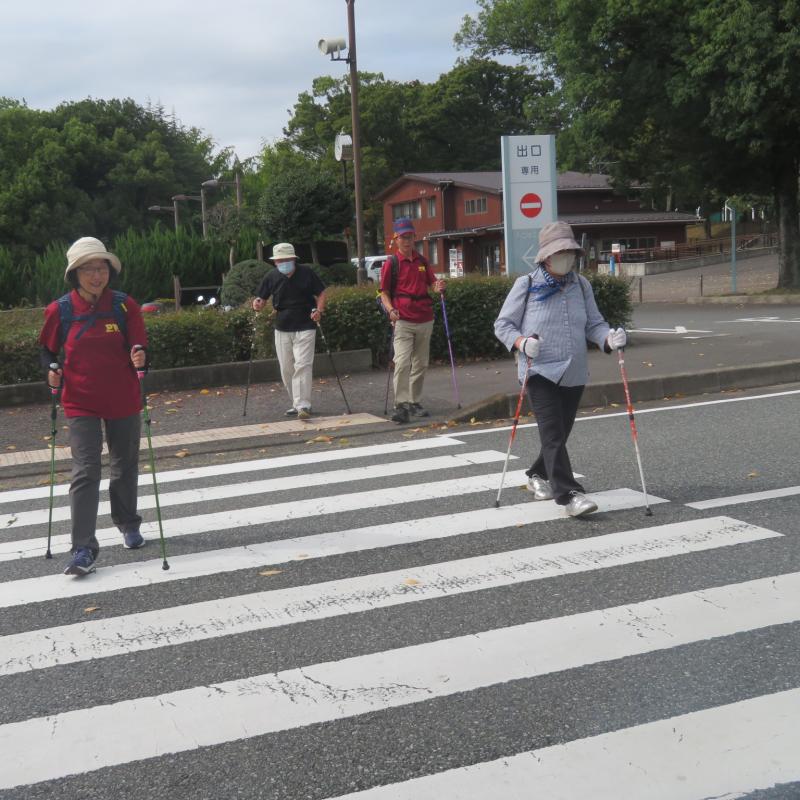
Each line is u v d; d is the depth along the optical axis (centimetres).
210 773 307
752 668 365
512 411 1009
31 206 5831
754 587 451
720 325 1906
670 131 2809
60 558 564
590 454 768
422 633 417
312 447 895
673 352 1334
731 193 3062
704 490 636
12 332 1256
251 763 312
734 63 2384
